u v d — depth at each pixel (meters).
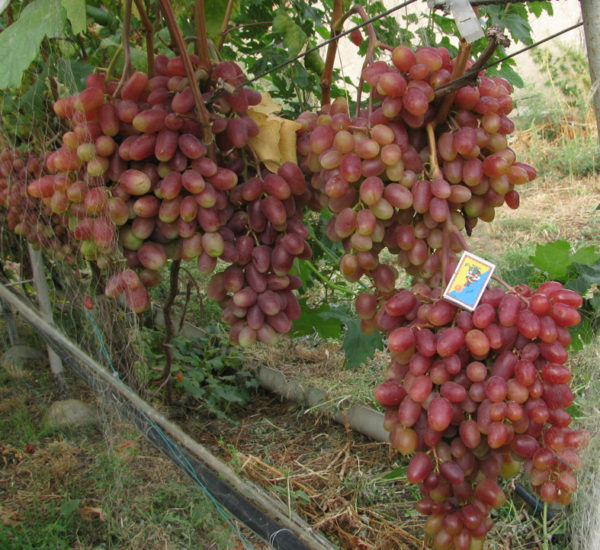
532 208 6.19
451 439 1.37
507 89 1.45
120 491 2.26
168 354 2.60
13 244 2.65
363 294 1.57
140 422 2.04
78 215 1.62
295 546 1.60
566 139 7.53
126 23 1.56
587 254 2.38
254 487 2.29
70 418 2.65
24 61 1.68
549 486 1.28
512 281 2.56
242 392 3.27
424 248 1.45
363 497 2.43
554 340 1.23
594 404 2.07
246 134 1.57
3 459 2.51
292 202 1.63
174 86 1.54
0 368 3.02
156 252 1.62
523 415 1.25
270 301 1.64
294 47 2.20
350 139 1.38
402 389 1.38
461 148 1.33
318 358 3.45
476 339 1.22
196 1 1.52
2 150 2.05
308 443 2.84
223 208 1.60
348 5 2.40
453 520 1.39
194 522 2.16
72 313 2.53
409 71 1.34
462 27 1.20
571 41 8.00
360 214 1.40
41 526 2.15
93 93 1.48
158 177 1.57
